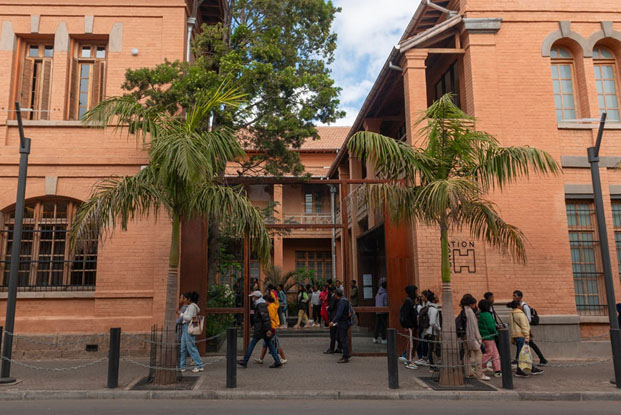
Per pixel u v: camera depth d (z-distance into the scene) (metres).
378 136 8.27
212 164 8.66
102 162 11.73
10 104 11.99
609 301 8.72
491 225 8.42
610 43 12.76
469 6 12.34
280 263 24.42
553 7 12.52
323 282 21.67
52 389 7.82
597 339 11.27
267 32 12.23
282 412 6.60
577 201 12.12
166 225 11.49
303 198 25.80
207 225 11.48
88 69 12.67
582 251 11.94
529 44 12.34
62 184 11.70
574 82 12.70
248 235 8.85
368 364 10.37
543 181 11.74
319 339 15.35
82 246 8.24
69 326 11.06
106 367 9.84
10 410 6.69
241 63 11.64
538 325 11.16
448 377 8.23
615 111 12.63
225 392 7.65
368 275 16.75
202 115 8.63
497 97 12.00
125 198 7.89
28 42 12.61
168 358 8.26
